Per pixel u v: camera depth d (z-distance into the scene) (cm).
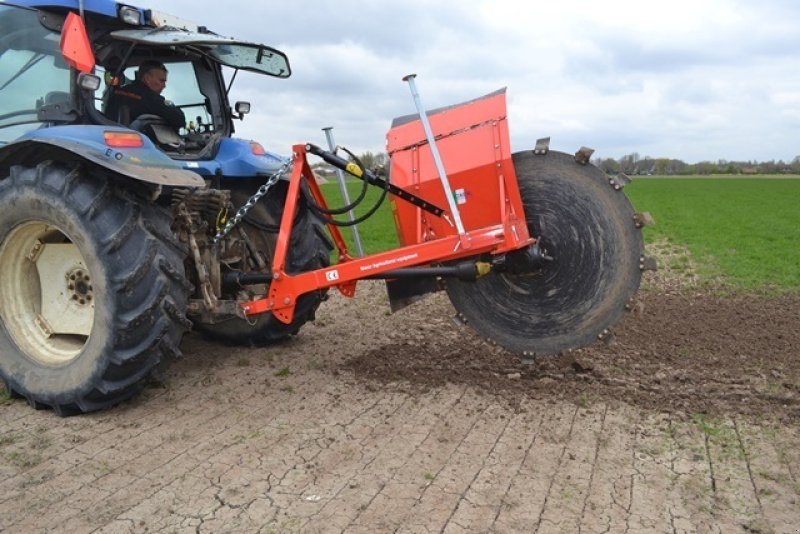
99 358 369
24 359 402
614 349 515
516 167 407
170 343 384
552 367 466
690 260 1080
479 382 438
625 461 324
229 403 404
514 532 262
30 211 383
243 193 489
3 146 388
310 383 439
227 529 265
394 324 602
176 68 484
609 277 393
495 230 381
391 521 270
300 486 300
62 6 396
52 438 354
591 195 391
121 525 268
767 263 1044
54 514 277
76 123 406
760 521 271
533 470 314
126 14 416
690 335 563
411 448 338
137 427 369
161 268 372
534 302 414
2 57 418
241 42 433
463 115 408
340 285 427
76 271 406
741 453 333
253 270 486
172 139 461
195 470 316
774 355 504
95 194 368
